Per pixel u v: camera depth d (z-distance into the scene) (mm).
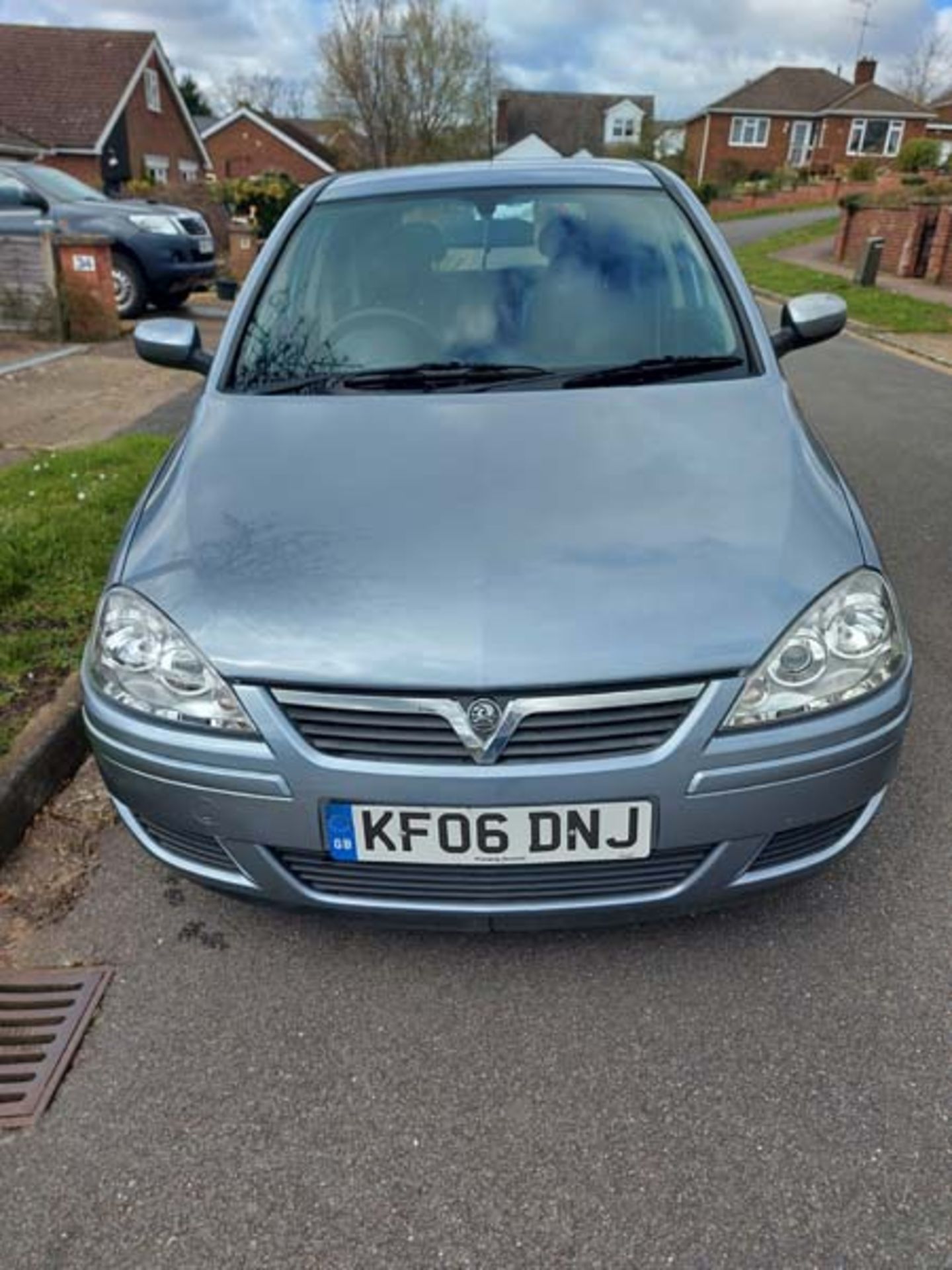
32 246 10102
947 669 3320
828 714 1836
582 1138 1741
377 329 2805
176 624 1896
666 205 3088
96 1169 1703
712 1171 1673
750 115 49906
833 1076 1842
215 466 2314
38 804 2648
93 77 27203
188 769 1872
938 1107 1773
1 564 3756
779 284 16109
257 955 2168
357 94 37750
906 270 16766
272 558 1974
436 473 2178
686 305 2812
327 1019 1999
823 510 2096
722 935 2176
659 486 2117
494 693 1748
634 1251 1551
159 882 2402
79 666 3156
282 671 1799
